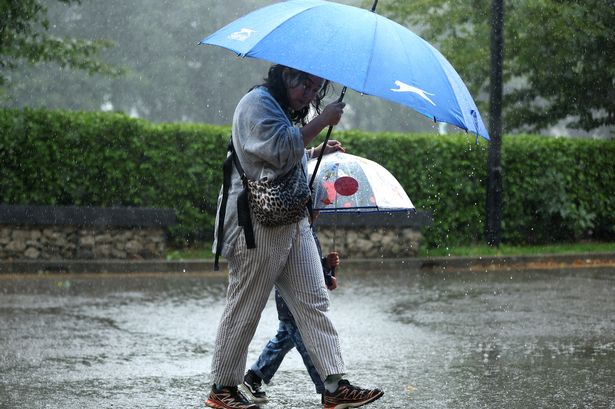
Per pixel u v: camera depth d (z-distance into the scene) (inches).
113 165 1472.7
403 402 565.0
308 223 498.0
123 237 1369.3
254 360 700.0
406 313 946.7
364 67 430.3
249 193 467.2
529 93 2044.8
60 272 1305.4
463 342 776.9
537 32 1923.0
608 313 941.2
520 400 570.9
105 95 3575.3
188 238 1533.0
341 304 1014.4
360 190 530.9
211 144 1530.5
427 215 1485.0
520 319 902.4
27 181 1434.5
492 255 1494.8
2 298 1027.3
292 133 456.1
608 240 1800.0
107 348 738.8
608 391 595.2
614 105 1989.4
